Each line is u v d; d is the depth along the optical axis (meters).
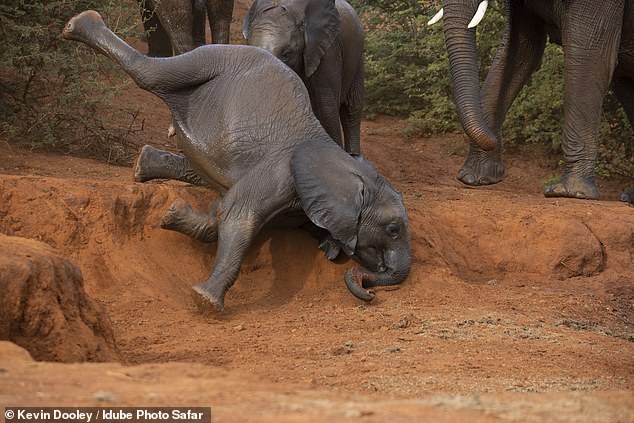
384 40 22.41
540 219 12.52
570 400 5.87
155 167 11.49
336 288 11.03
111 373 5.86
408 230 10.98
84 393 5.29
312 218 10.40
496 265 12.16
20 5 14.97
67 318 7.27
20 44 14.80
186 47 14.44
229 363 8.20
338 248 11.00
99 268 10.50
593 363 8.68
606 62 14.37
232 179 10.63
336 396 5.87
